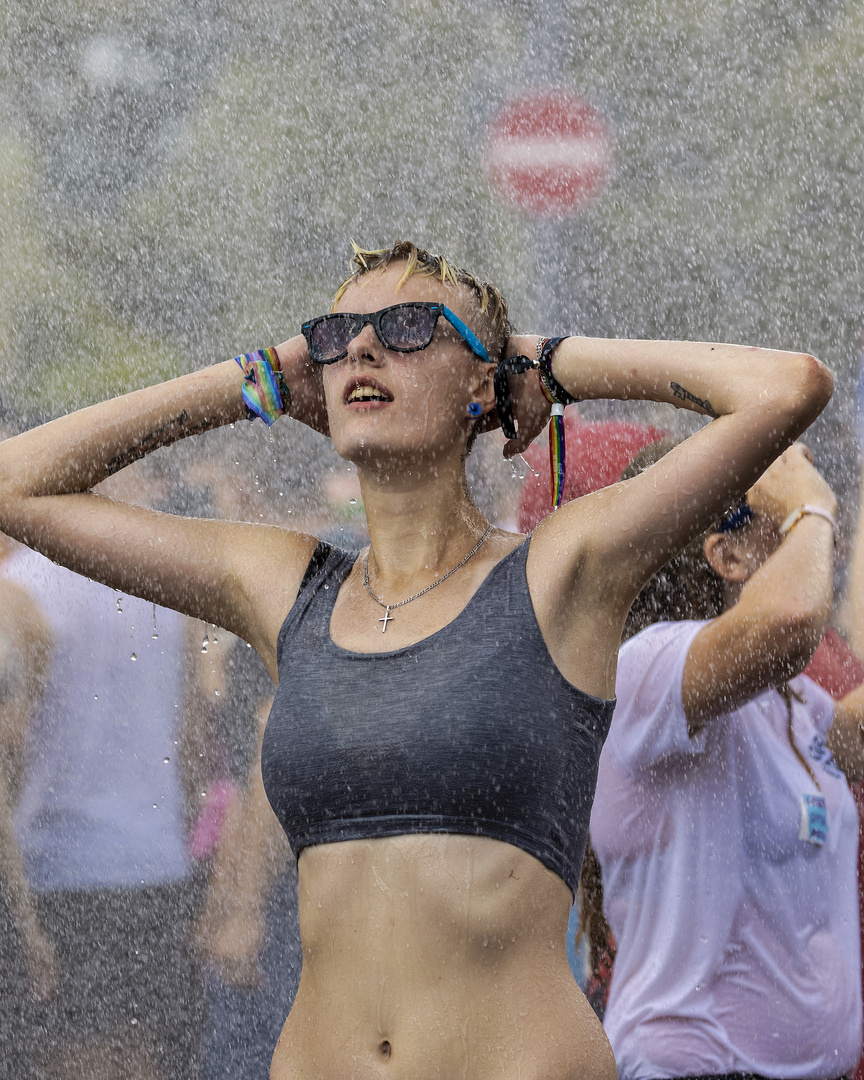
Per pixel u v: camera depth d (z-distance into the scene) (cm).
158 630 1297
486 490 1493
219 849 1262
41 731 1265
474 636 560
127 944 1217
